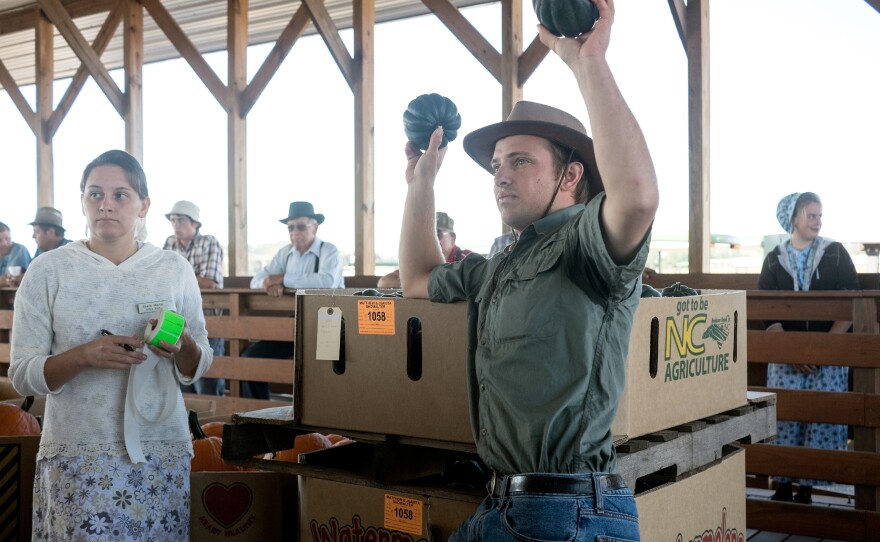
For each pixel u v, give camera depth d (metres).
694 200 5.38
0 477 2.73
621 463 1.74
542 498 1.46
